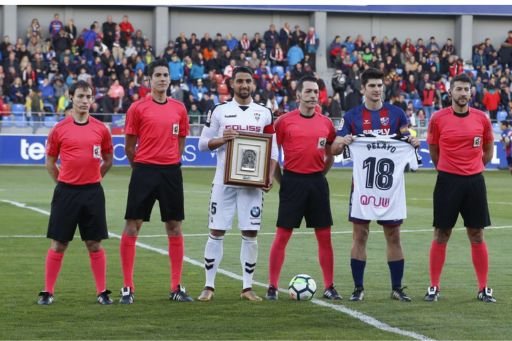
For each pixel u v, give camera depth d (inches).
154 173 380.5
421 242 586.2
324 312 355.3
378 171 385.4
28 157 1386.6
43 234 605.3
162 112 381.4
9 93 1422.2
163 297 387.9
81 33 1598.2
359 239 387.5
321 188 393.4
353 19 1815.9
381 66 1614.2
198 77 1549.0
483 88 1600.6
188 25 1747.0
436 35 1850.4
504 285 426.6
